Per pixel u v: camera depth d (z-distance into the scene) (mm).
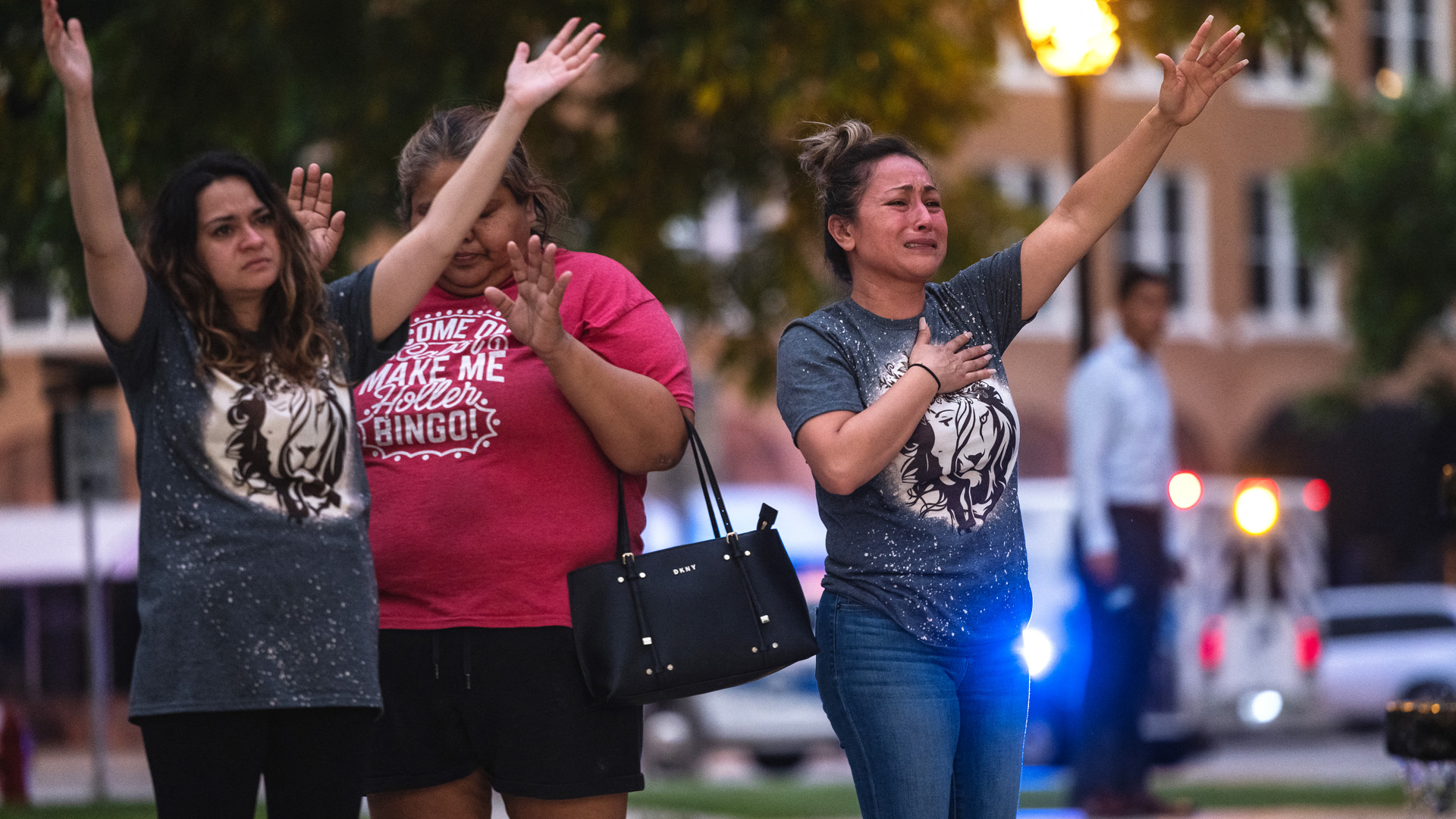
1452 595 76625
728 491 88688
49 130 35812
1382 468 107062
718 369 51188
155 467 12680
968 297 15352
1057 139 101812
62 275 37344
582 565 14938
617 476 15289
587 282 15492
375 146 42062
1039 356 104125
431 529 14789
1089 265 39312
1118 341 28797
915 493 14500
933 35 39531
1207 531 65750
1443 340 82250
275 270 12805
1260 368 107812
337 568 12742
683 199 43406
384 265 13531
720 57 37406
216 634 12398
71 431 50969
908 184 14938
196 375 12664
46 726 81938
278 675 12430
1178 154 106250
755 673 14555
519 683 14680
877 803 14531
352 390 13547
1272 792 35500
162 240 12797
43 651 81938
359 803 12945
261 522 12578
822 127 16078
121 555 81938
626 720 15000
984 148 100250
